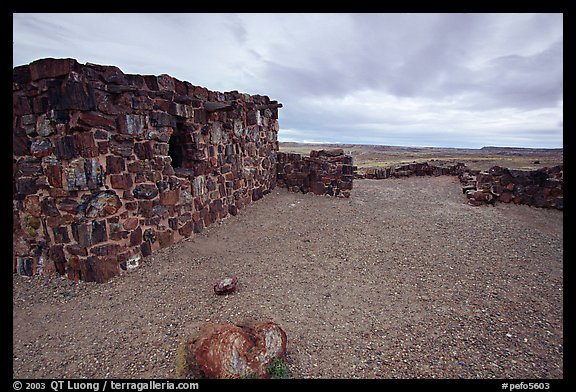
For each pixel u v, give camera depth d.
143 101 5.90
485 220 8.60
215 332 3.39
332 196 10.96
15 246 5.55
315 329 4.21
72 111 5.02
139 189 5.93
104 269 5.32
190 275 5.68
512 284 5.30
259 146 10.74
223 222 8.43
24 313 4.52
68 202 5.20
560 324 4.22
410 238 7.41
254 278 5.62
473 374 3.41
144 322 4.34
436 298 4.91
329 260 6.34
